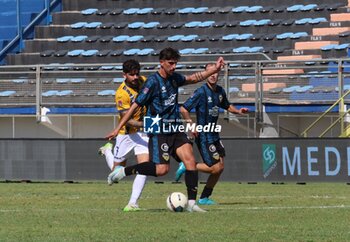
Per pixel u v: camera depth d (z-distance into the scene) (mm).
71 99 70062
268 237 22625
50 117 68688
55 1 91375
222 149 35531
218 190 45844
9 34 92312
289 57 79062
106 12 89500
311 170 52094
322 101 65438
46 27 88312
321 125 64750
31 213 30484
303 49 79625
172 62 28594
